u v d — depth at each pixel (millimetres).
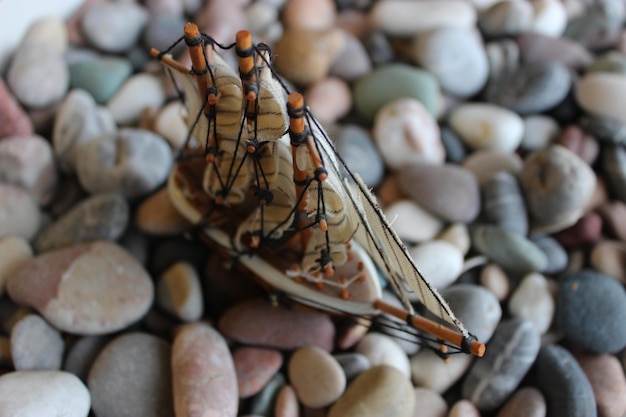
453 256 438
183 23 513
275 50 505
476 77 506
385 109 481
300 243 410
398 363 420
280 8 538
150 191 461
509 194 457
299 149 356
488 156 481
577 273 440
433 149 479
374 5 543
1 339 417
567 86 496
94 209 447
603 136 480
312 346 419
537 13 529
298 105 343
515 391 414
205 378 398
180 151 450
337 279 405
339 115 500
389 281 422
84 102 478
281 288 412
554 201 449
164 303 433
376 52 521
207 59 376
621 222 460
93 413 406
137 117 493
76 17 512
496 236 444
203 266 446
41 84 477
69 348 421
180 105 485
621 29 546
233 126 383
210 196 421
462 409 408
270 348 421
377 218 362
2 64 484
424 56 505
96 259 428
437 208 454
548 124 495
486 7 540
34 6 494
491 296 426
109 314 419
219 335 417
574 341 425
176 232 449
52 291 418
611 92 483
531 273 442
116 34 505
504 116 486
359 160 469
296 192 378
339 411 399
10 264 435
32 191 465
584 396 404
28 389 391
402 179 464
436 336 398
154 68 505
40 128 485
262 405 410
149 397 403
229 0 524
